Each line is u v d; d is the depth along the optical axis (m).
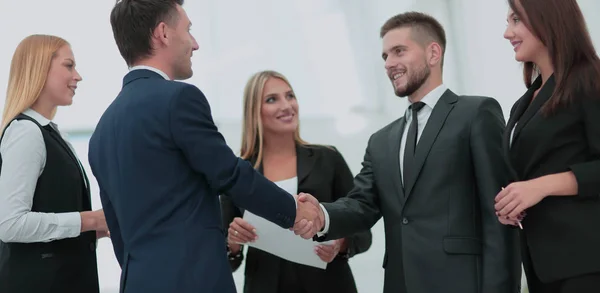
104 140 1.62
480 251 1.84
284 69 5.33
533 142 1.60
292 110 2.46
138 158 1.52
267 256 2.29
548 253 1.56
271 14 5.34
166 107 1.53
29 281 1.86
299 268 2.27
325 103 5.32
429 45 2.06
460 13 4.88
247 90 2.50
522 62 1.83
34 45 2.04
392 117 5.27
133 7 1.67
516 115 1.70
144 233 1.49
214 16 5.30
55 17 4.96
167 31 1.68
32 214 1.82
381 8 5.23
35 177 1.88
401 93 2.07
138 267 1.47
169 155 1.52
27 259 1.88
